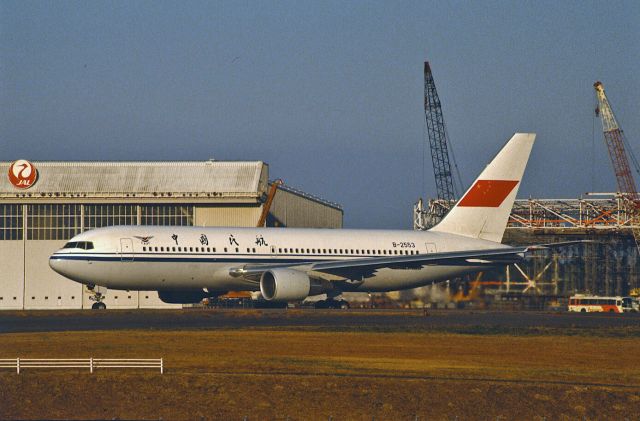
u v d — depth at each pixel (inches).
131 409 5019.7
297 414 5044.3
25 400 5103.3
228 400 5187.0
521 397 5388.8
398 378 5610.2
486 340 7391.7
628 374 6018.7
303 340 7116.1
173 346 6653.5
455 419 5059.1
